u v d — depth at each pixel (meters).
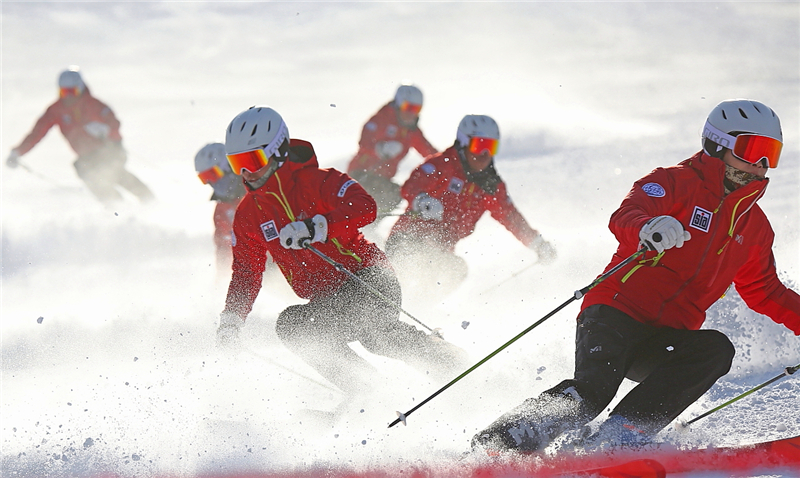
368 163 24.66
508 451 8.43
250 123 10.76
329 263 11.20
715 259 9.34
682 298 9.42
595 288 9.75
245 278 11.42
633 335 9.31
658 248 8.59
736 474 8.42
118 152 30.80
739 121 9.06
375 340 11.77
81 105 30.20
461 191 16.52
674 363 9.02
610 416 8.87
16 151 29.89
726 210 9.20
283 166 10.94
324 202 11.07
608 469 8.24
